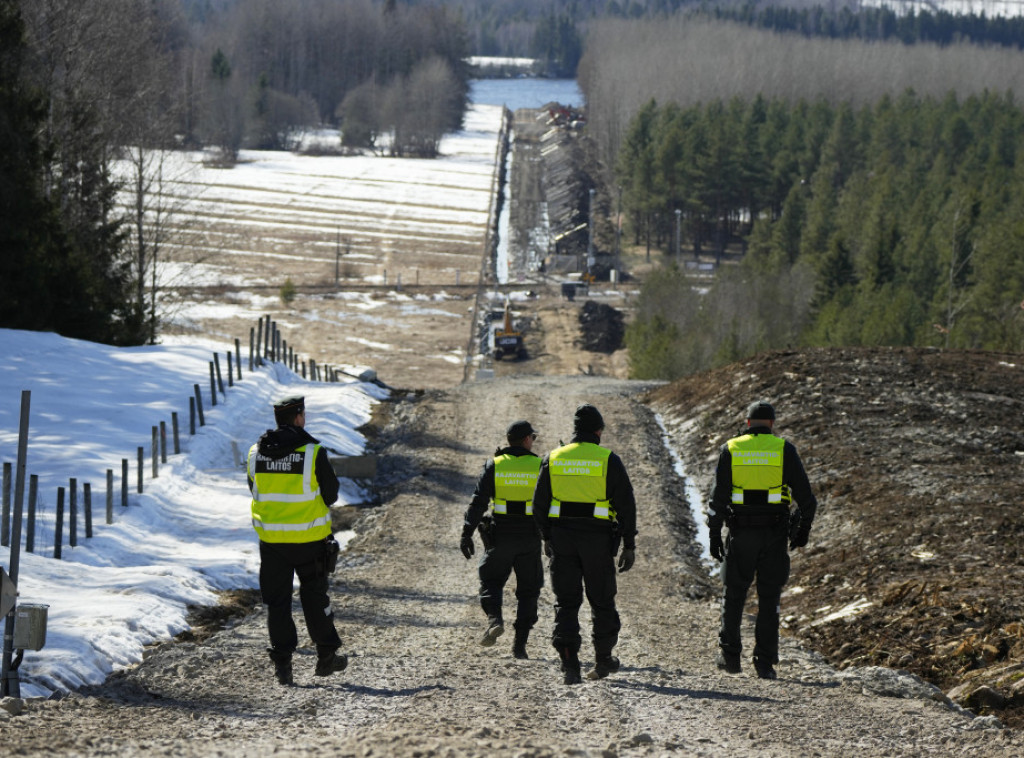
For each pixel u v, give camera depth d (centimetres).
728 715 1848
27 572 3316
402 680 2141
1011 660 2361
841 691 2150
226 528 4653
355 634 2866
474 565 4147
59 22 9169
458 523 4897
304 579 2020
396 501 5306
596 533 2072
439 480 5784
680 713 1858
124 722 1744
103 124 10181
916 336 16750
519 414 7588
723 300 19575
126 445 5559
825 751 1592
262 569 2019
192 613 3203
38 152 8125
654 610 3475
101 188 10231
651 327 17862
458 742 1443
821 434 5697
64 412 5994
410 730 1573
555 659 2480
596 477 2067
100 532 4116
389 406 8181
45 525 4069
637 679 2228
